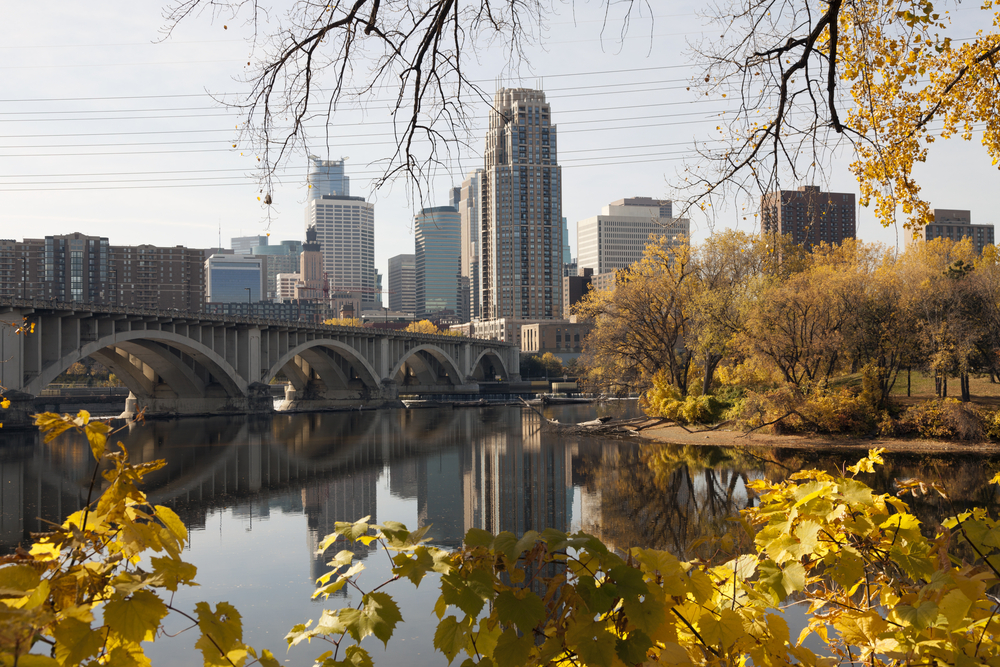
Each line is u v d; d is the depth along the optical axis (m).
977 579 2.75
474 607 2.35
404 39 6.03
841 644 3.35
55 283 180.00
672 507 24.50
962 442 37.81
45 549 2.13
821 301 44.34
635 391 67.19
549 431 57.34
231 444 51.31
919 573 2.92
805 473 3.16
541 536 2.49
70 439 53.00
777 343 46.00
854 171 8.42
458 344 139.50
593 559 2.54
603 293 56.06
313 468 38.25
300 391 105.81
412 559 2.49
